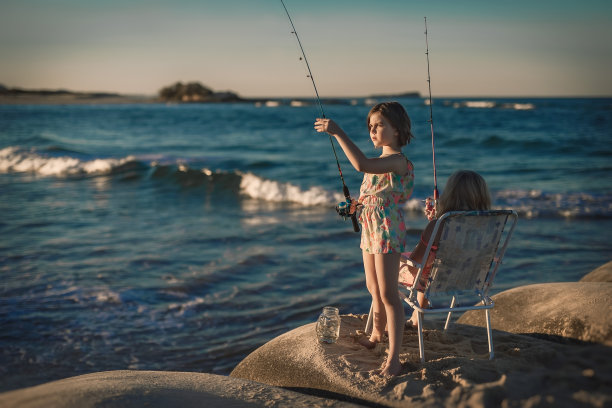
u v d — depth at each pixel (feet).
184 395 8.32
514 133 105.50
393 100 10.33
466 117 170.30
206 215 38.37
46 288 21.80
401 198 9.79
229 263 25.86
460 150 81.35
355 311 19.58
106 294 21.25
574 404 7.73
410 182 9.81
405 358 10.03
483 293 10.31
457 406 7.98
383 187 9.63
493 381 8.63
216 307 20.25
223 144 95.71
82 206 41.22
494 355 10.16
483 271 10.13
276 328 18.28
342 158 72.49
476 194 9.63
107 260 26.05
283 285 22.71
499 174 57.26
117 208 40.70
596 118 158.30
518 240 30.22
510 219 35.86
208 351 16.55
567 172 57.31
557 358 9.47
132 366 15.46
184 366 15.57
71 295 21.07
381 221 9.61
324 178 55.11
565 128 118.83
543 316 12.23
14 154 73.72
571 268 24.56
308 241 30.27
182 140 104.47
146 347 16.79
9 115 204.23
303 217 37.60
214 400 8.33
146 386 8.49
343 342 11.16
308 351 10.70
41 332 17.56
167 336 17.67
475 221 9.37
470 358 9.76
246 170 60.80
